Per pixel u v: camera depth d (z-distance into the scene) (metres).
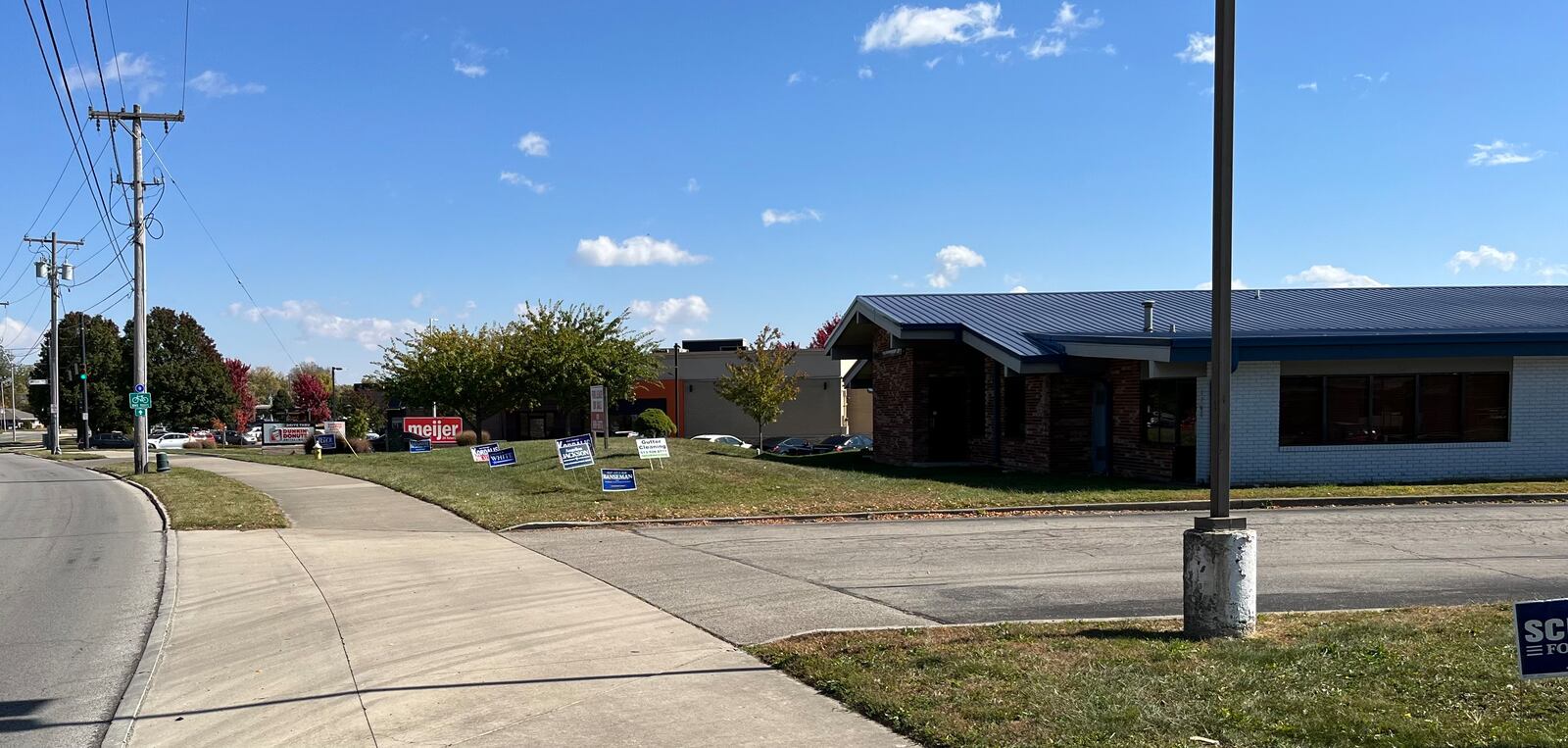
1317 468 19.16
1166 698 5.78
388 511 18.27
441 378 46.81
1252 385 19.06
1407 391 19.55
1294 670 6.22
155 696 7.13
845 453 31.28
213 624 9.45
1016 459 23.31
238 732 6.21
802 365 59.34
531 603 9.74
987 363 24.22
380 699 6.72
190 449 58.28
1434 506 16.52
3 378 131.50
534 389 47.31
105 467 38.72
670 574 11.12
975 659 6.81
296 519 17.48
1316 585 9.87
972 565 11.45
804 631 8.16
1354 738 5.04
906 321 23.94
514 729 5.97
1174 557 11.80
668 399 60.06
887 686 6.31
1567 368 19.78
